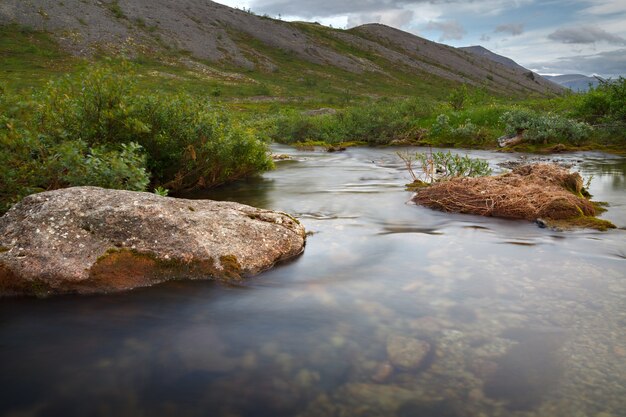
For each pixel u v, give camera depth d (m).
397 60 165.25
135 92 9.34
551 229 6.78
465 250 5.79
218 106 11.59
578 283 4.63
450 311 4.02
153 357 3.33
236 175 11.58
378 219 7.48
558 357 3.25
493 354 3.30
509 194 7.92
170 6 150.00
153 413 2.73
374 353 3.35
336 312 4.04
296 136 26.33
